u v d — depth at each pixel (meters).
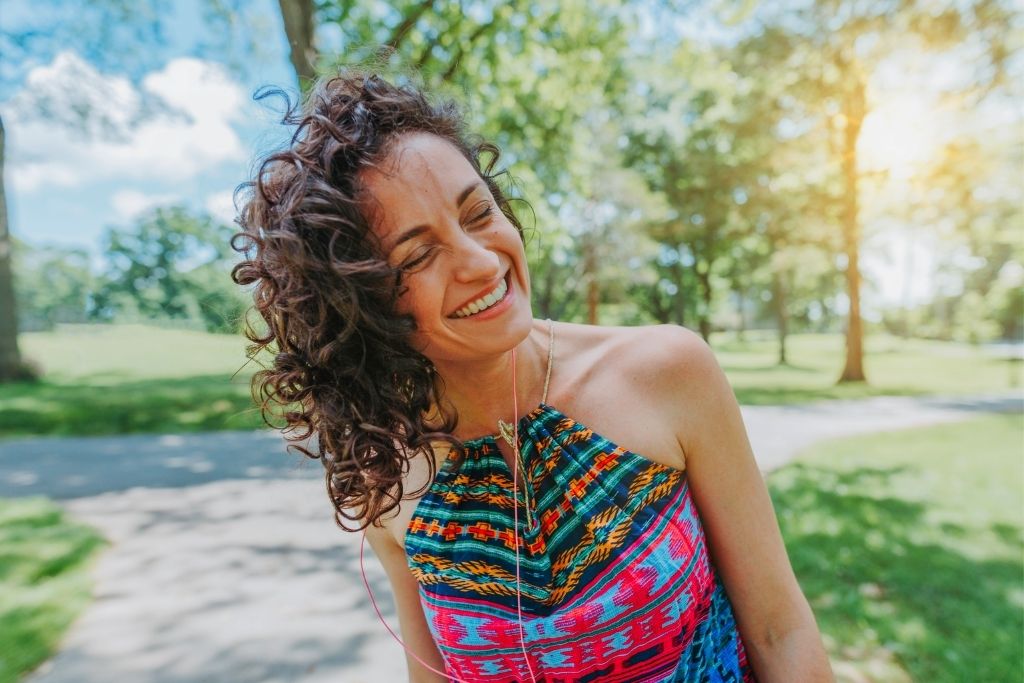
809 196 19.77
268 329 1.14
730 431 1.09
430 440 1.04
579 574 1.00
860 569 4.27
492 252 0.95
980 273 46.44
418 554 1.09
